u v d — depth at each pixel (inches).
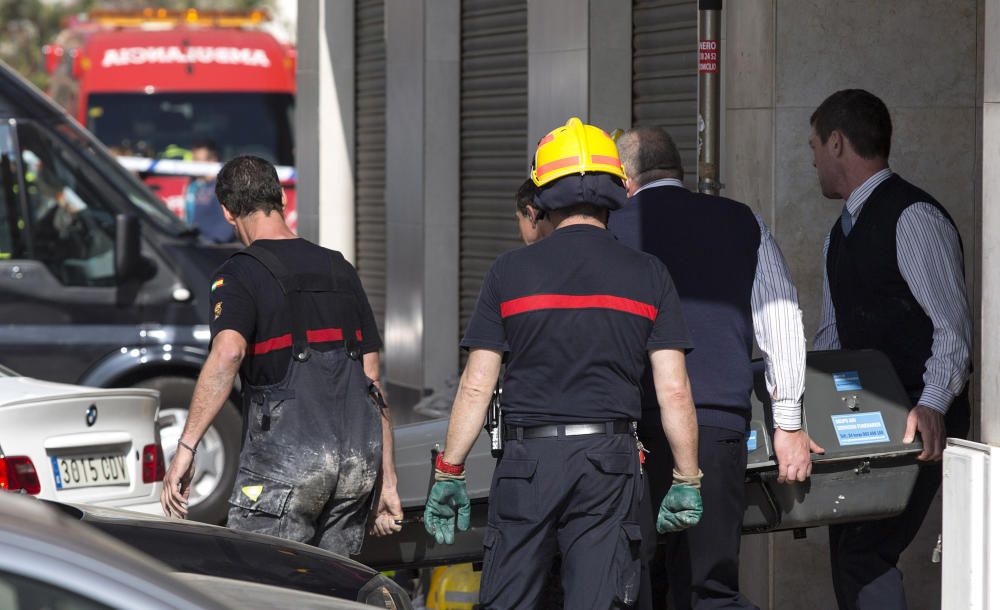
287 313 589.6
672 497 536.1
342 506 594.9
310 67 1691.7
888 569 643.5
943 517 573.9
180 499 582.6
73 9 5812.0
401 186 1354.6
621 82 1031.6
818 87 780.6
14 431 785.6
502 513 532.1
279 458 582.2
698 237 594.2
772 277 593.3
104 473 826.8
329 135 1619.1
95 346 1120.8
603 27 1032.2
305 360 589.6
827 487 605.6
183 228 1170.0
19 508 369.7
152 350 1124.5
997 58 547.8
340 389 593.9
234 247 1179.9
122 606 332.2
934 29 780.0
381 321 1560.0
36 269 1128.8
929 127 783.7
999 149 548.7
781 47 778.2
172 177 2148.1
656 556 644.1
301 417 585.6
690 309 587.2
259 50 2301.9
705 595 588.4
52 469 797.9
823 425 600.1
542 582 537.6
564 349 524.4
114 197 1149.1
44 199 1142.3
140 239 1123.9
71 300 1127.6
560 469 524.1
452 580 719.1
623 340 526.3
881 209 632.4
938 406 603.2
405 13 1331.2
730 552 584.7
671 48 981.8
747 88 795.4
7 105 1147.9
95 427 821.9
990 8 549.3
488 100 1238.9
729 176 815.1
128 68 2279.8
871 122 637.3
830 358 609.9
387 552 606.9
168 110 2276.1
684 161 973.2
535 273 530.3
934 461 605.9
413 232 1331.2
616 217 604.4
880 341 636.1
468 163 1282.0
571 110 1057.5
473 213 1279.5
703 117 715.4
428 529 546.3
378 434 597.3
